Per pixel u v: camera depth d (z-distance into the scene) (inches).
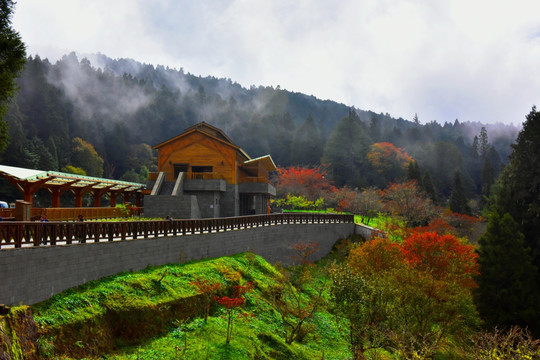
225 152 1742.1
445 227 1782.7
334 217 1738.4
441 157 4753.9
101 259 725.9
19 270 556.7
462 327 976.9
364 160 4244.6
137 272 805.9
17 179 1079.0
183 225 973.8
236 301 708.0
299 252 1454.2
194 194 1662.2
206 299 773.9
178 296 746.2
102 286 690.2
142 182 3887.8
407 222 2105.1
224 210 1729.8
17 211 954.1
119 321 636.1
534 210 1284.4
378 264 1061.1
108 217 1483.8
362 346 722.8
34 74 3806.6
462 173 4581.7
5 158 2719.0
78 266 671.1
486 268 1180.5
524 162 1376.7
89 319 593.0
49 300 599.2
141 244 832.3
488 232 1240.8
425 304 850.8
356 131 4397.1
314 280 1274.6
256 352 663.1
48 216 1178.6
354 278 743.7
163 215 1445.6
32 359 476.4
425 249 1085.1
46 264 605.3
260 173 1972.2
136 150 4586.6
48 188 1344.7
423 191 2492.6
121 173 4384.8
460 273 1071.0
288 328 850.1
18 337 468.1
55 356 511.8
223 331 706.2
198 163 1753.2
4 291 532.4
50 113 3659.0
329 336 904.3
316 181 3169.3
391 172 4175.7
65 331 551.5
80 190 1550.2
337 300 741.9
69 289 648.4
